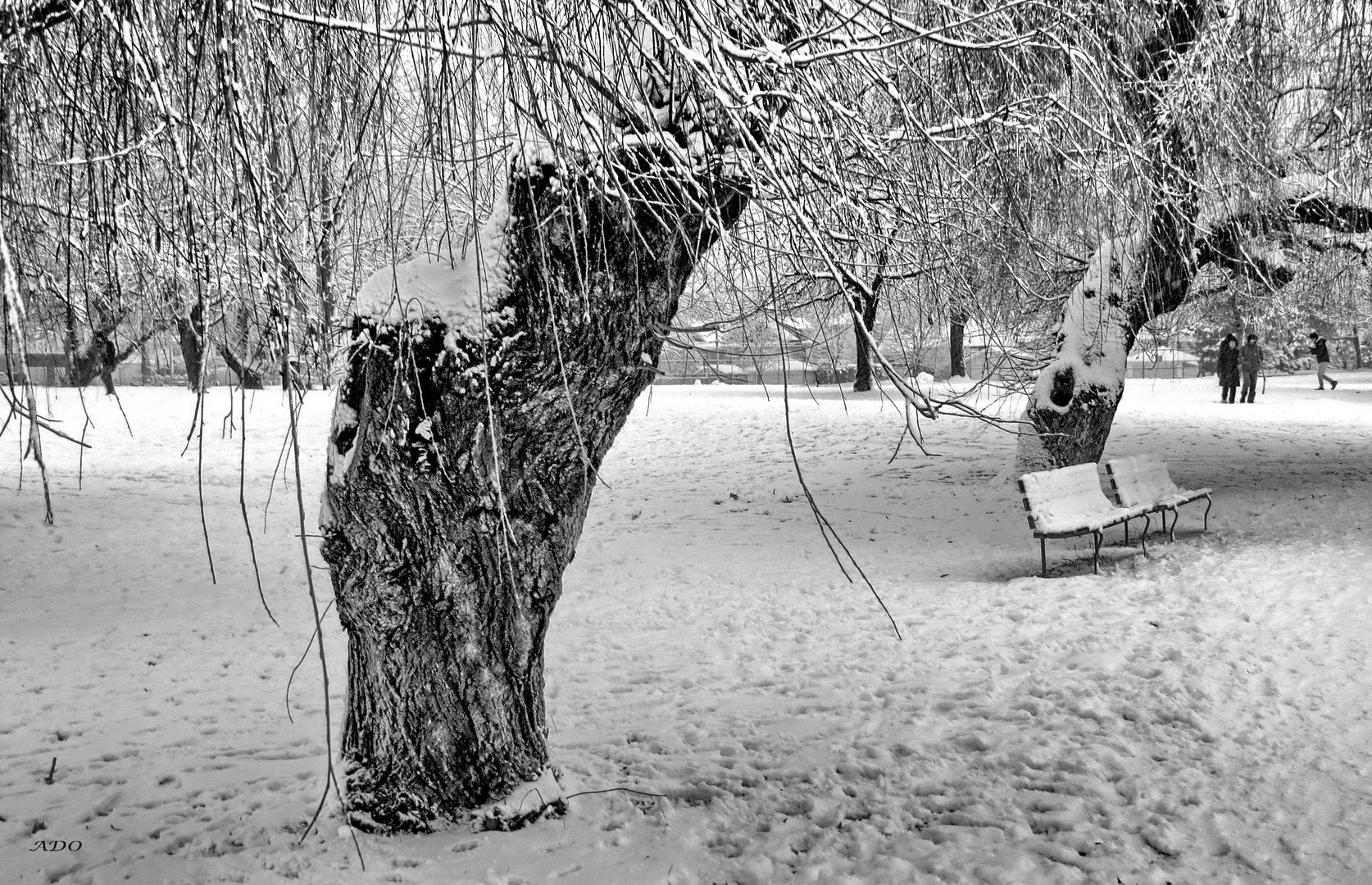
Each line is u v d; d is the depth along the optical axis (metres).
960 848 3.77
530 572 3.92
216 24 2.45
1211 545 9.70
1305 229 11.55
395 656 3.88
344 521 3.82
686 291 4.05
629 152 3.05
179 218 2.74
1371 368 41.69
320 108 2.96
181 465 15.55
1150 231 5.17
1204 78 5.32
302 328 2.83
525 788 4.05
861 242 3.14
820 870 3.64
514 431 3.74
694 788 4.43
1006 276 4.38
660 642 7.41
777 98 2.89
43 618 8.81
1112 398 13.05
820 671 6.29
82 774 4.99
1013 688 5.63
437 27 2.63
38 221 3.18
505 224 3.62
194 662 7.28
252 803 4.45
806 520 13.69
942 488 15.52
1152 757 4.52
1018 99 3.77
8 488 13.66
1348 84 8.66
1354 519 10.97
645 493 15.63
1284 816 3.92
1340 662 5.61
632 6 2.68
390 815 3.92
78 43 2.69
